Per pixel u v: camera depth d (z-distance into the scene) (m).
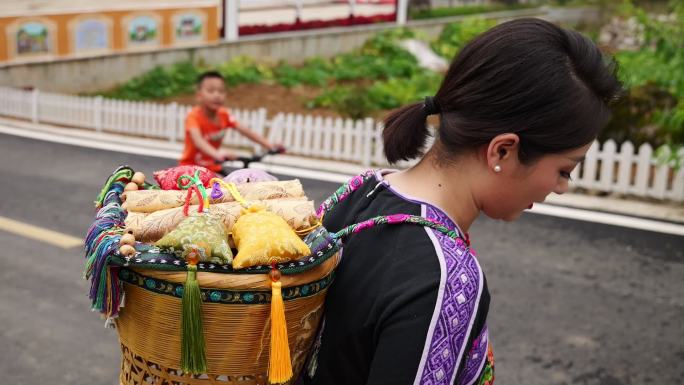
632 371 3.90
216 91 5.52
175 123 10.73
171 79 14.66
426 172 1.26
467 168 1.21
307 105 12.88
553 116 1.11
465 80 1.16
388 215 1.23
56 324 4.37
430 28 20.14
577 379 3.81
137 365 1.25
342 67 16.09
